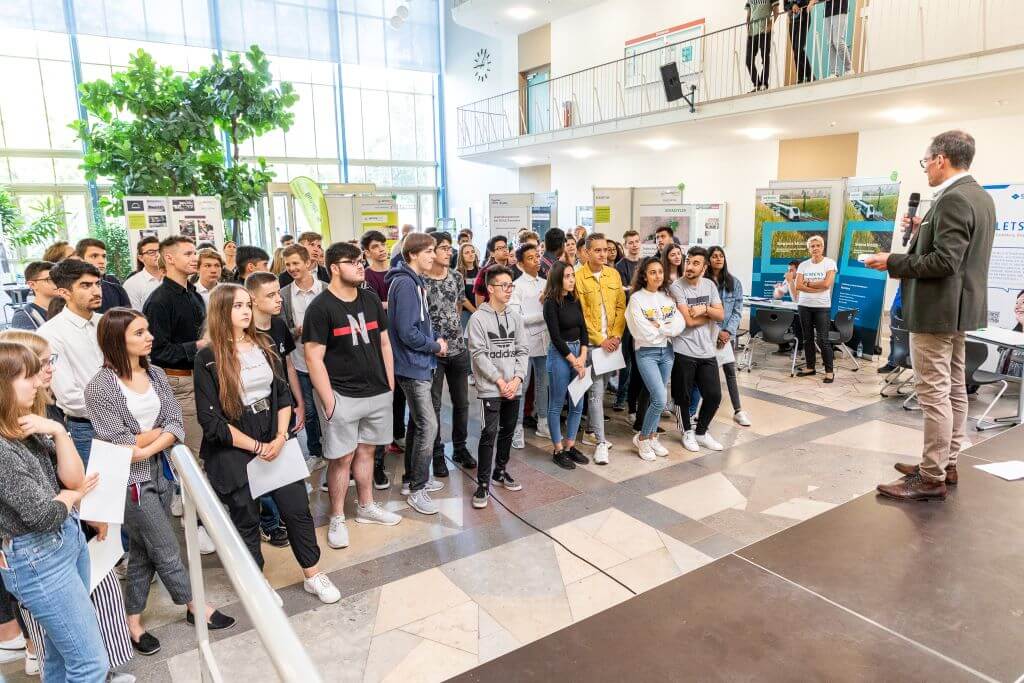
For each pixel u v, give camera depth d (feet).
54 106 41.86
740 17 32.76
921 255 7.93
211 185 35.04
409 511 11.66
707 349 14.07
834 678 4.89
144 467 7.54
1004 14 23.73
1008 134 25.59
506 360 11.65
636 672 5.00
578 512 11.50
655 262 13.55
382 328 10.48
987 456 9.46
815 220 25.34
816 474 12.93
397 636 8.10
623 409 18.11
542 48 45.96
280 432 8.66
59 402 8.56
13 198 39.42
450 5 54.65
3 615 7.61
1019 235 18.20
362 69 54.13
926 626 5.53
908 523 7.47
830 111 25.98
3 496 5.38
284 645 2.64
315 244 15.49
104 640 6.95
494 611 8.60
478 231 56.59
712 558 9.87
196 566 5.15
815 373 21.47
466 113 54.80
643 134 33.73
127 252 39.24
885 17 27.25
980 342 15.96
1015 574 6.37
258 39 47.06
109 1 41.42
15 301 28.19
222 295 8.07
